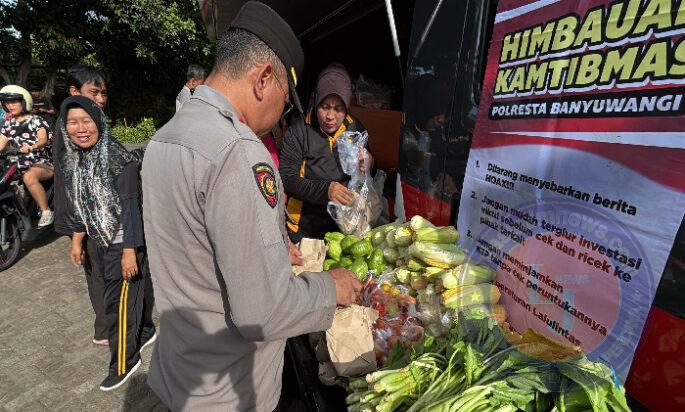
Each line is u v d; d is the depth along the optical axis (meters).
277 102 1.27
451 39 1.77
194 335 1.21
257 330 1.05
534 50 1.26
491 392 1.09
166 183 1.08
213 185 1.00
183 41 14.95
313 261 2.24
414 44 2.10
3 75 13.68
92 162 2.41
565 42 1.14
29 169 4.88
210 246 1.10
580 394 0.97
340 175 2.79
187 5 15.27
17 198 4.62
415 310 1.70
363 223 2.56
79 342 3.33
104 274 2.68
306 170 2.81
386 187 3.47
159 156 1.12
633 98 0.95
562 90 1.15
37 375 2.97
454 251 1.64
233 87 1.18
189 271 1.15
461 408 1.06
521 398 1.05
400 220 2.35
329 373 1.64
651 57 0.90
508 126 1.39
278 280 1.05
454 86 1.75
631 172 0.96
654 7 0.89
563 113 1.15
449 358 1.28
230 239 1.00
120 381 2.80
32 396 2.78
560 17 1.15
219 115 1.11
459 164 1.75
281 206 1.22
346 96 2.62
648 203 0.93
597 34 1.04
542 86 1.23
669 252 0.89
